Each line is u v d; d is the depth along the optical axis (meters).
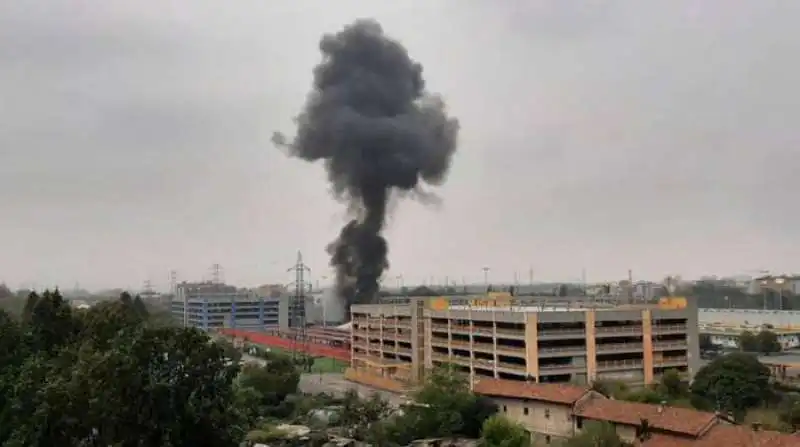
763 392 84.44
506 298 125.69
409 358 118.06
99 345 57.22
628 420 64.06
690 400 82.69
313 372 144.50
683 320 99.88
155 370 49.34
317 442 79.50
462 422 79.00
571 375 92.19
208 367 51.00
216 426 50.62
